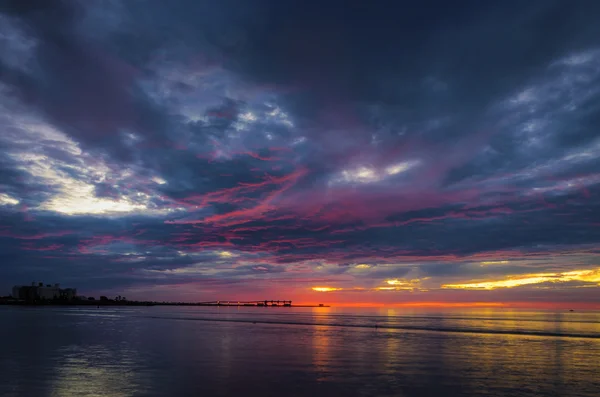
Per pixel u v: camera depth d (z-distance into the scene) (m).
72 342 45.09
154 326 75.62
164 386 22.16
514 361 32.66
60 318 107.19
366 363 30.77
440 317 138.50
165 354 35.12
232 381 23.56
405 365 29.95
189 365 29.16
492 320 115.38
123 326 74.75
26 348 39.38
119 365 29.05
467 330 70.94
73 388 21.58
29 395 20.08
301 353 36.34
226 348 39.94
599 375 26.69
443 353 37.38
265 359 32.41
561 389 22.48
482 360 33.03
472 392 21.64
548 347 43.78
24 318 105.94
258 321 100.88
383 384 23.23
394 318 127.94
